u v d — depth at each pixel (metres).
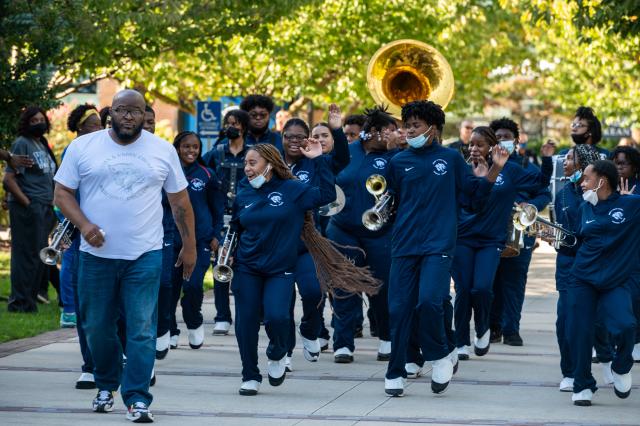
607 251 10.88
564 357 11.65
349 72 34.44
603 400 11.27
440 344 11.15
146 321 9.91
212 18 24.06
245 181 11.20
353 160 13.45
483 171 12.88
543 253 31.56
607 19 18.31
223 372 12.53
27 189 16.91
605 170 10.89
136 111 9.79
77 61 23.28
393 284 11.26
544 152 13.53
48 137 32.50
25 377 11.98
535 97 61.91
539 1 26.20
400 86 17.69
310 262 12.90
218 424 9.88
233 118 15.13
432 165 11.16
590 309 10.97
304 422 10.01
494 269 13.62
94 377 10.45
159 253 10.02
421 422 10.06
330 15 33.47
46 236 17.19
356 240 13.39
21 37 19.05
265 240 11.00
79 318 11.24
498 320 15.12
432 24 34.44
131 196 9.81
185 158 14.00
